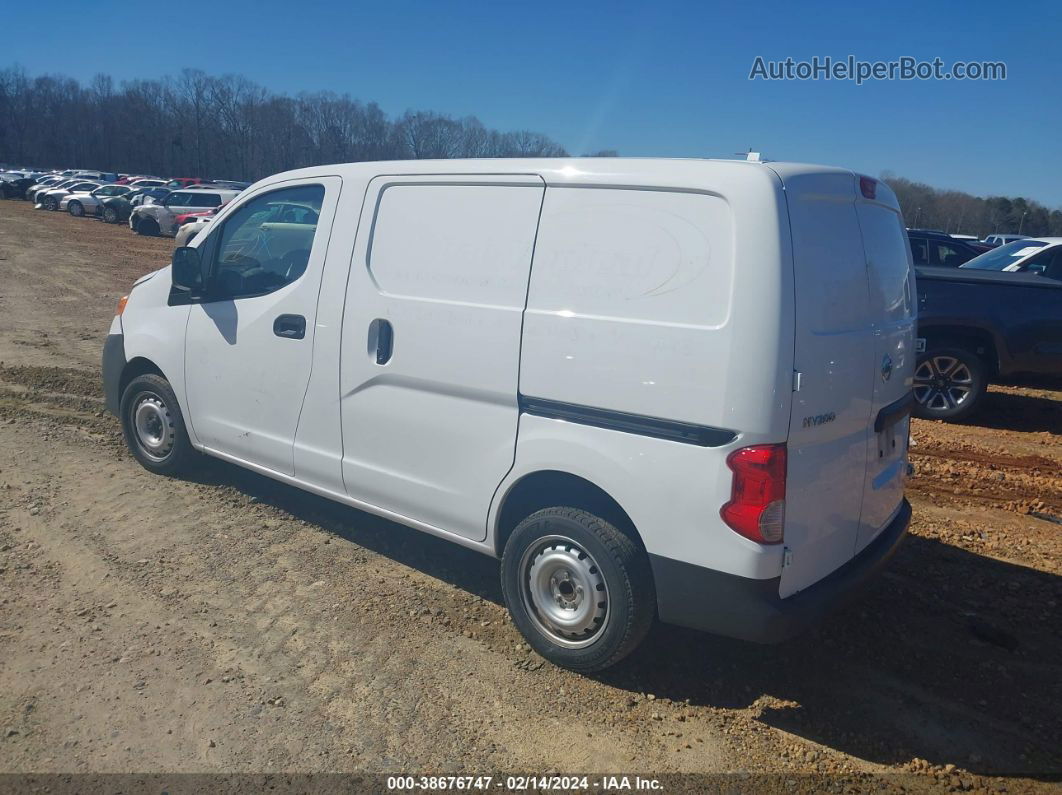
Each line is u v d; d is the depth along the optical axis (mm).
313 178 4496
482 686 3490
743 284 2975
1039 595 4562
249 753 3012
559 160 3521
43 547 4492
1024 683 3715
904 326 3908
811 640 3977
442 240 3850
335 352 4285
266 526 4941
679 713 3387
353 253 4203
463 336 3723
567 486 3543
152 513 5023
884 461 3758
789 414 2988
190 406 5227
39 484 5367
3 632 3656
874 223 3658
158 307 5418
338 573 4406
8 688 3277
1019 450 7406
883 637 4043
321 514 5156
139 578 4223
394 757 3039
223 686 3383
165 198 31125
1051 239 9539
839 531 3416
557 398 3424
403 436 4043
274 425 4695
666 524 3162
